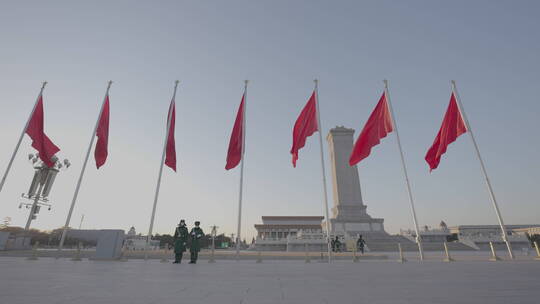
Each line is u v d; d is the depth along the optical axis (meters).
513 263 16.02
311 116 23.86
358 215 68.38
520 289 6.72
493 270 11.84
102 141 24.38
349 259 24.72
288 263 18.66
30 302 5.02
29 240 33.19
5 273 9.91
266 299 5.55
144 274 10.34
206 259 23.75
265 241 53.47
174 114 25.20
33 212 34.66
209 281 8.42
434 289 6.80
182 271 11.84
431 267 13.84
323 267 14.52
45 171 35.62
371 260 22.67
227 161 24.02
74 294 5.90
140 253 24.88
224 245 74.75
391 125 23.08
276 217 96.81
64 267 12.85
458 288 6.92
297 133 24.06
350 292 6.41
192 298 5.61
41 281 7.92
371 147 23.14
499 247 49.16
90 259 18.88
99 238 19.33
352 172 72.44
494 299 5.46
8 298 5.38
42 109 23.77
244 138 23.91
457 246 48.69
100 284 7.47
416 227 20.94
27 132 22.72
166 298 5.59
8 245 29.75
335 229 66.38
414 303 5.10
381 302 5.21
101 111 24.44
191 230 18.28
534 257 21.45
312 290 6.71
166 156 24.47
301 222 96.00
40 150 23.34
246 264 17.25
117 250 19.28
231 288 7.00
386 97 23.75
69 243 60.28
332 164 76.75
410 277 9.47
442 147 23.28
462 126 23.09
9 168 21.47
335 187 73.00
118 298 5.52
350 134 76.19
